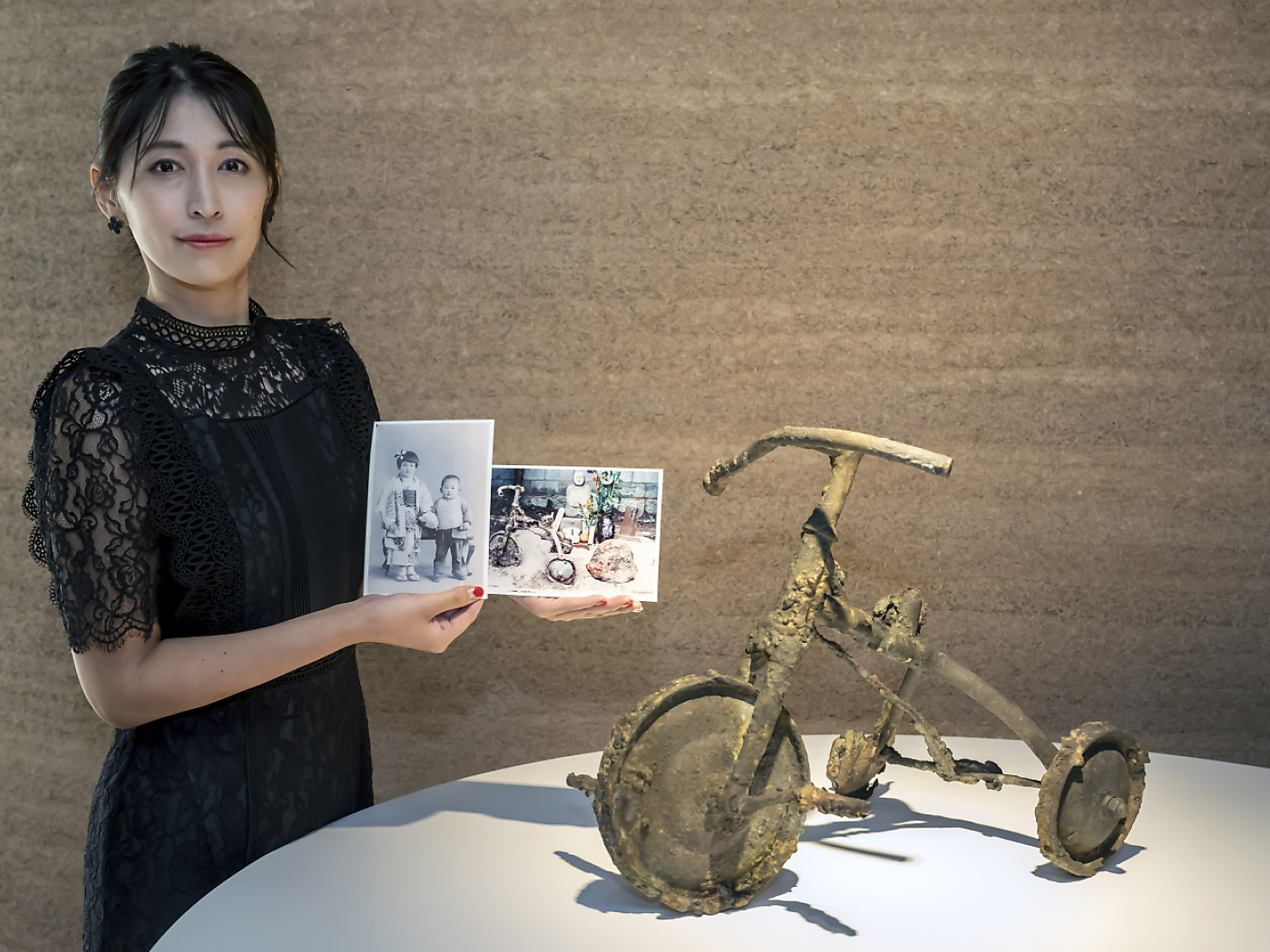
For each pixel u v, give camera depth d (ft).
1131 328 5.29
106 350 3.41
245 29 5.44
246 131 3.55
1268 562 5.40
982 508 5.42
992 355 5.33
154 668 3.21
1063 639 5.49
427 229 5.48
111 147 3.50
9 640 5.87
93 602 3.18
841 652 3.44
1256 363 5.29
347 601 3.97
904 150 5.25
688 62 5.28
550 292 5.46
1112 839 3.41
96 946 3.50
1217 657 5.46
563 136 5.37
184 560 3.36
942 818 3.84
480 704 5.78
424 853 3.46
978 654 5.52
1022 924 2.98
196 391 3.58
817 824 3.78
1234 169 5.19
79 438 3.19
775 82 5.25
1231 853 3.50
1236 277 5.25
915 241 5.30
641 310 5.43
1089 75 5.16
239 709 3.62
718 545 5.54
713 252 5.37
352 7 5.38
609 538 3.66
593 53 5.31
